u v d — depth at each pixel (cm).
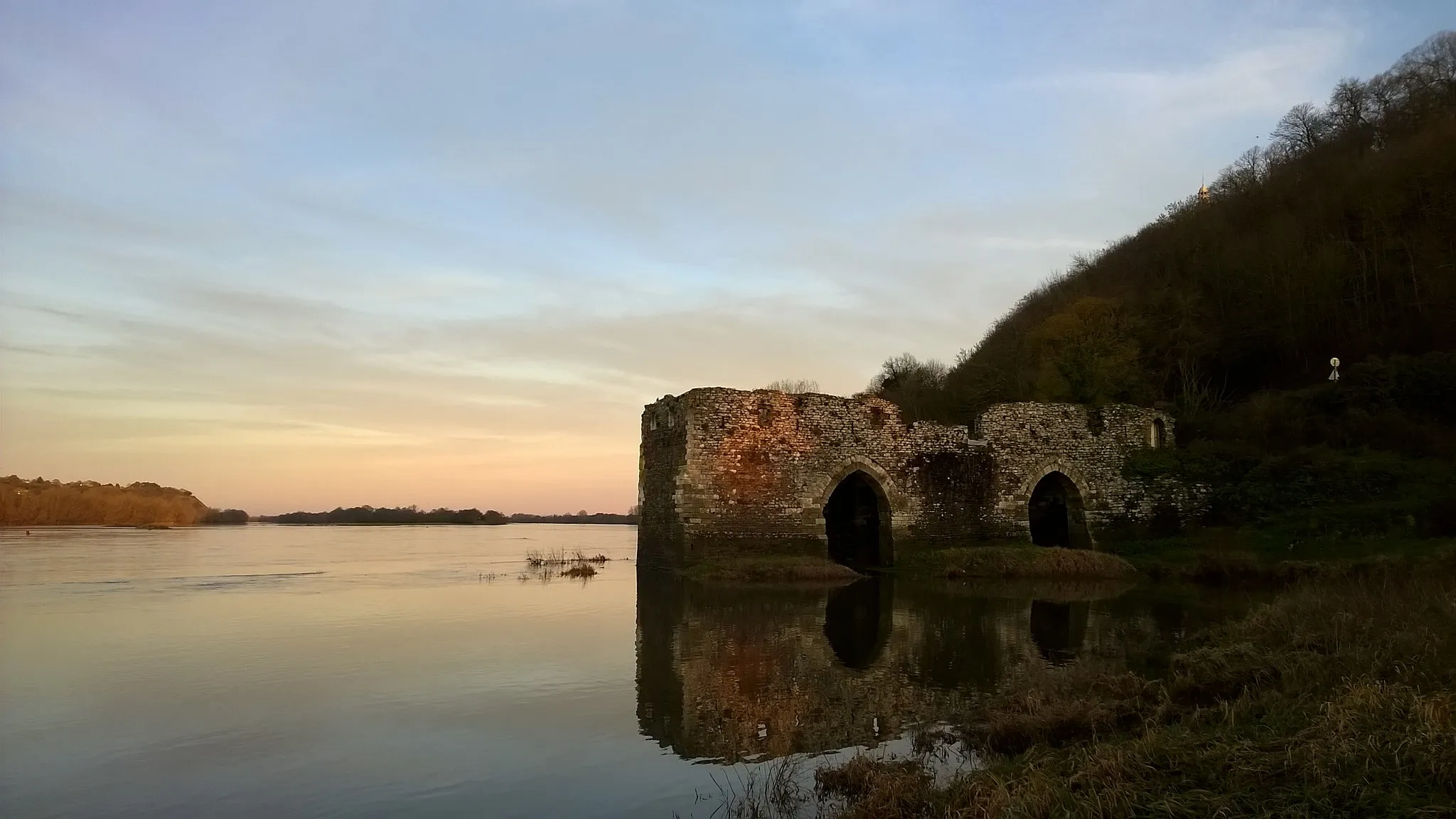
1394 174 4088
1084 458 3288
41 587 2644
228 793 800
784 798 774
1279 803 609
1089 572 2698
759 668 1345
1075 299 5519
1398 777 621
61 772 855
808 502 2967
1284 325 4031
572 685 1235
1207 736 788
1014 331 6162
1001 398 4116
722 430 2897
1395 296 3838
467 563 4081
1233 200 5488
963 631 1672
